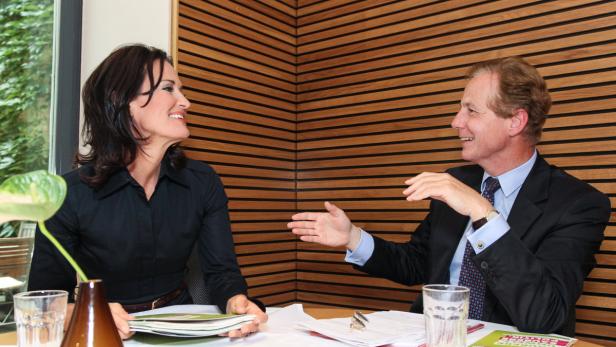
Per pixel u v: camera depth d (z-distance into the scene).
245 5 3.72
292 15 4.13
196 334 1.20
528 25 3.05
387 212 3.59
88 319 0.77
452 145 3.31
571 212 1.67
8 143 2.80
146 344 1.20
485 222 1.46
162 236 1.78
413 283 2.05
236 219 3.60
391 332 1.25
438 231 1.94
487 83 1.83
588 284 2.83
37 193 0.66
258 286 3.74
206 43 3.42
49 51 2.90
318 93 4.00
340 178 3.85
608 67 2.77
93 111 1.73
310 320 1.43
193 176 1.90
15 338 1.31
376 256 1.93
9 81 2.81
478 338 1.25
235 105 3.62
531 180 1.79
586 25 2.85
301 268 4.04
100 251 1.71
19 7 2.85
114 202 1.72
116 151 1.71
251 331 1.29
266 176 3.85
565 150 2.91
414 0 3.53
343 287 3.81
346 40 3.86
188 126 3.30
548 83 2.98
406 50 3.55
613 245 2.74
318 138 3.99
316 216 1.76
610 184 2.76
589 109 2.83
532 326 1.40
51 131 2.91
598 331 2.79
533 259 1.43
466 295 0.96
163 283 1.84
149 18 3.17
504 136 1.82
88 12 2.97
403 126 3.54
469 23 3.28
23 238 2.84
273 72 3.94
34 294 0.95
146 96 1.69
